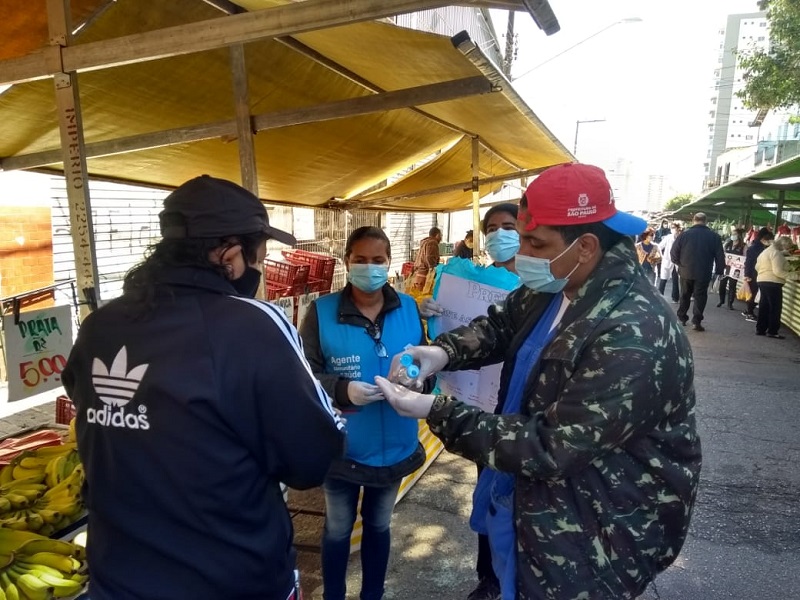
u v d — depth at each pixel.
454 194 11.60
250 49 3.84
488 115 5.16
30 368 2.66
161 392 1.13
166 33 2.00
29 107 3.82
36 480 2.14
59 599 1.61
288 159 6.21
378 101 3.40
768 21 16.08
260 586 1.25
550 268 1.57
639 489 1.44
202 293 1.23
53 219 6.85
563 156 8.16
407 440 2.48
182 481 1.13
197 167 5.92
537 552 1.49
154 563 1.17
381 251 2.34
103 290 7.69
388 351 2.40
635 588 1.48
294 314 4.25
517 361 1.80
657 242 19.92
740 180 11.56
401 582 3.05
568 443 1.36
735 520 3.73
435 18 3.50
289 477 1.28
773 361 8.04
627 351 1.35
